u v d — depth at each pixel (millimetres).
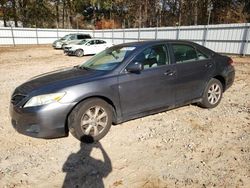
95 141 3768
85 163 3207
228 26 17297
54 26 49156
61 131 3531
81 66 4578
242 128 4207
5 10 43312
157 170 3031
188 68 4562
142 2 44062
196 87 4758
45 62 15141
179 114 4836
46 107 3379
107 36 30719
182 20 41281
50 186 2766
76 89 3529
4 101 5996
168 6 45406
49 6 47688
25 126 3492
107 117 3836
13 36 30938
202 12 38781
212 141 3748
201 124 4379
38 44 33062
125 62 3971
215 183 2768
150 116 4734
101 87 3674
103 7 50594
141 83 4012
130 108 4004
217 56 5211
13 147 3643
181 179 2850
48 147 3615
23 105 3475
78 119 3566
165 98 4352
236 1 35875
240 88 7211
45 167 3127
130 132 4066
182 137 3889
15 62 15297
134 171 3018
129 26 48688
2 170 3068
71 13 51000
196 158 3287
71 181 2850
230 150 3473
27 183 2824
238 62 13859
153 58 4223
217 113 4898
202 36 19328
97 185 2768
